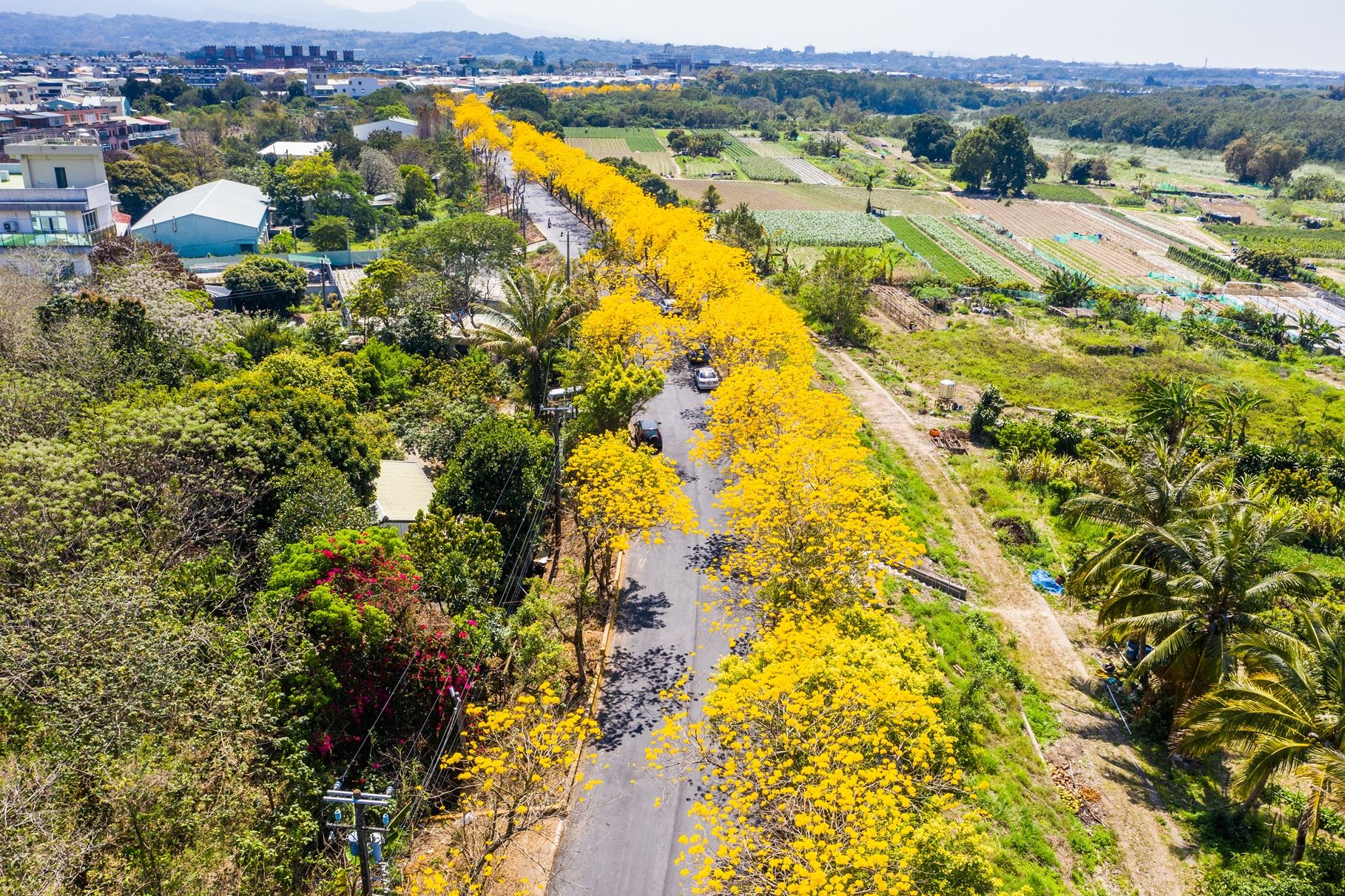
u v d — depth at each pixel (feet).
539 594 113.39
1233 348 273.54
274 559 88.89
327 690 78.64
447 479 121.70
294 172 386.73
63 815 61.00
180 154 426.51
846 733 69.31
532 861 77.46
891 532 100.07
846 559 95.35
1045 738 101.55
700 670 102.89
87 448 97.86
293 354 156.56
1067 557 139.03
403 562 90.48
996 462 170.50
